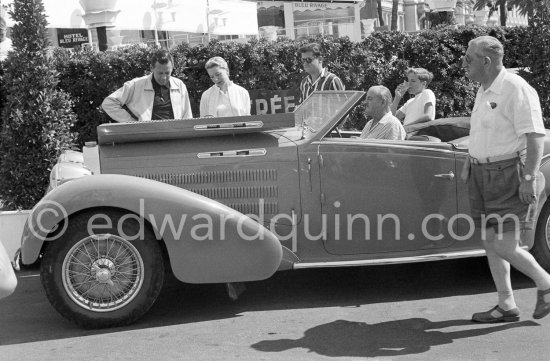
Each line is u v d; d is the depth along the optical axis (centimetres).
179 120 535
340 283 605
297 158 536
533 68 1123
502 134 458
